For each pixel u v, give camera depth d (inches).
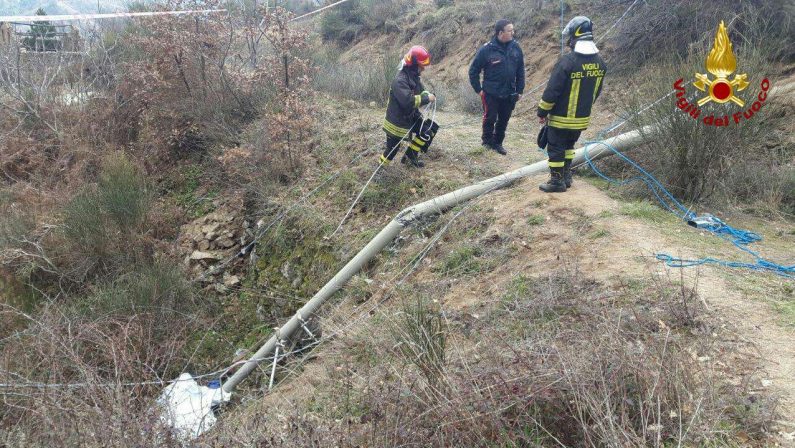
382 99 452.4
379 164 327.0
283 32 407.2
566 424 122.2
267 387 230.4
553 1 536.1
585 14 496.7
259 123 398.3
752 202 237.9
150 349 237.6
